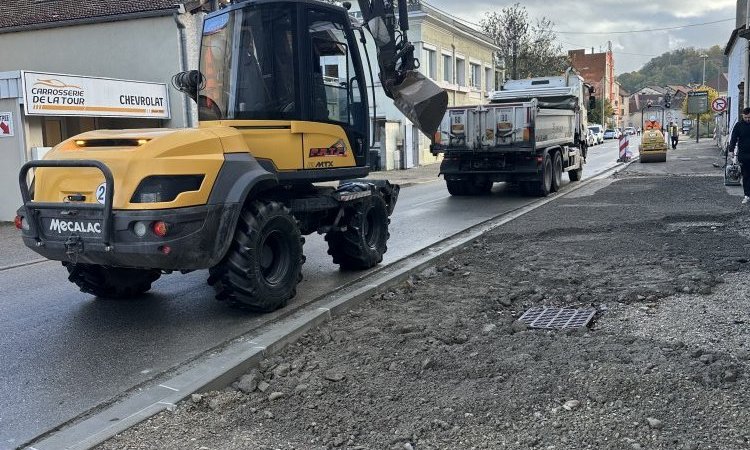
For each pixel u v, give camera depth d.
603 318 5.75
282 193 7.11
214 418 4.10
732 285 6.50
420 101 7.74
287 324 5.78
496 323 5.78
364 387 4.43
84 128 21.47
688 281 6.73
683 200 13.66
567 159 19.20
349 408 4.13
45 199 5.81
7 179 15.52
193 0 21.89
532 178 16.38
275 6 6.65
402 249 9.81
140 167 5.41
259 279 6.17
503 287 7.09
